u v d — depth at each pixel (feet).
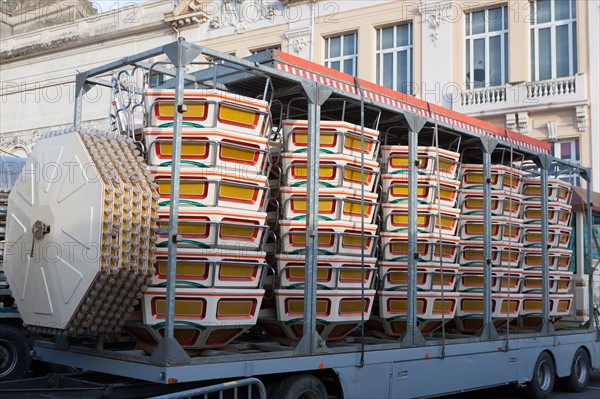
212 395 19.03
